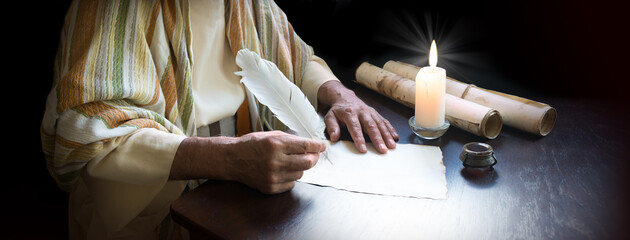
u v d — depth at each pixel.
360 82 2.33
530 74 2.45
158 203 1.99
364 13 2.91
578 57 2.45
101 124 1.83
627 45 2.38
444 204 1.73
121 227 1.95
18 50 3.76
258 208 1.73
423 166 1.86
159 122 1.97
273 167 1.75
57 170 1.89
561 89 2.27
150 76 1.97
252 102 2.20
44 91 3.82
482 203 1.73
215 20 2.12
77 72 1.85
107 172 1.85
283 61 2.27
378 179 1.82
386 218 1.69
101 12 1.95
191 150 1.83
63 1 3.70
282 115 1.88
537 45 2.56
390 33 2.89
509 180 1.80
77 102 1.83
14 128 3.70
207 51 2.11
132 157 1.85
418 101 1.96
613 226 1.65
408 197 1.75
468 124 1.98
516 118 1.98
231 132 2.22
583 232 1.64
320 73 2.30
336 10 2.94
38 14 3.70
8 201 3.04
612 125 2.00
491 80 2.53
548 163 1.85
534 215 1.69
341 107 2.08
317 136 1.91
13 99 3.80
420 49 2.85
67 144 1.83
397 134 2.02
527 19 2.56
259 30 2.24
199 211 1.72
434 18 2.76
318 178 1.83
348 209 1.72
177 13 2.04
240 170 1.79
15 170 3.33
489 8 2.62
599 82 2.27
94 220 2.04
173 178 1.85
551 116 1.98
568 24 2.48
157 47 2.01
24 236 2.79
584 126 2.00
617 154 1.87
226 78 2.16
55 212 2.93
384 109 2.18
